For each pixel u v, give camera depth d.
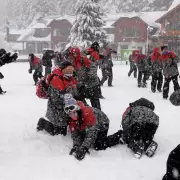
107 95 11.93
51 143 5.95
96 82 7.79
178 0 52.41
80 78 7.66
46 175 4.68
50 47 71.94
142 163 5.15
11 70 26.09
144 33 59.38
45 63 15.00
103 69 14.59
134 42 60.19
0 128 6.97
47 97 6.02
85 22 44.81
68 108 5.12
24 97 11.22
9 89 13.46
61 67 5.86
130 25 60.38
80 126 5.26
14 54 6.46
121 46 61.41
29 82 16.55
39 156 5.37
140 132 5.45
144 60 14.31
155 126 5.57
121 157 5.37
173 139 6.39
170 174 3.89
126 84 15.91
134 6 84.31
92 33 44.69
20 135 6.44
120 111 8.92
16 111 8.79
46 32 74.38
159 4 81.19
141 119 5.48
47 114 6.11
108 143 5.72
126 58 42.22
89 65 7.66
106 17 67.50
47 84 5.89
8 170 4.82
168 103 10.31
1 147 5.78
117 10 86.00
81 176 4.68
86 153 5.36
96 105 7.92
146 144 5.59
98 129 5.66
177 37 47.94
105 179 4.62
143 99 6.07
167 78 11.08
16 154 5.46
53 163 5.06
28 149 5.66
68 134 6.40
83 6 44.62
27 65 34.31
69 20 68.62
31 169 4.86
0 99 10.79
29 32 76.06
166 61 11.02
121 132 5.89
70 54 7.65
